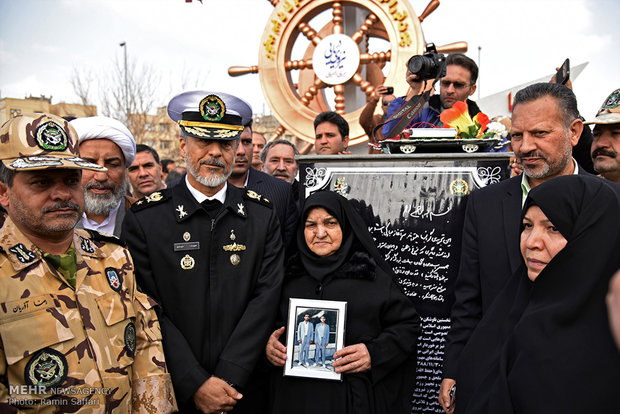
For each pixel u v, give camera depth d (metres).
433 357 2.66
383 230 2.74
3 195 1.91
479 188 2.58
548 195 1.79
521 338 1.75
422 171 2.71
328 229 2.56
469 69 3.42
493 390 1.80
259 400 2.62
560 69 3.10
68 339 1.82
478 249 2.37
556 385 1.63
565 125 2.13
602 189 1.77
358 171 2.80
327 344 2.42
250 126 3.84
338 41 6.18
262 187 3.81
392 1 6.14
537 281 1.79
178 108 2.71
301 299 2.51
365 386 2.40
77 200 1.93
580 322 1.68
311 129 6.53
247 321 2.42
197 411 2.47
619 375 1.60
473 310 2.36
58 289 1.87
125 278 2.12
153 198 2.63
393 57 6.12
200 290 2.47
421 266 2.69
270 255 2.62
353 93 6.64
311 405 2.38
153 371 2.15
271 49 6.62
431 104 3.55
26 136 1.86
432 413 2.65
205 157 2.54
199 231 2.54
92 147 2.86
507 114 5.27
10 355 1.70
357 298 2.49
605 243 1.70
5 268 1.79
